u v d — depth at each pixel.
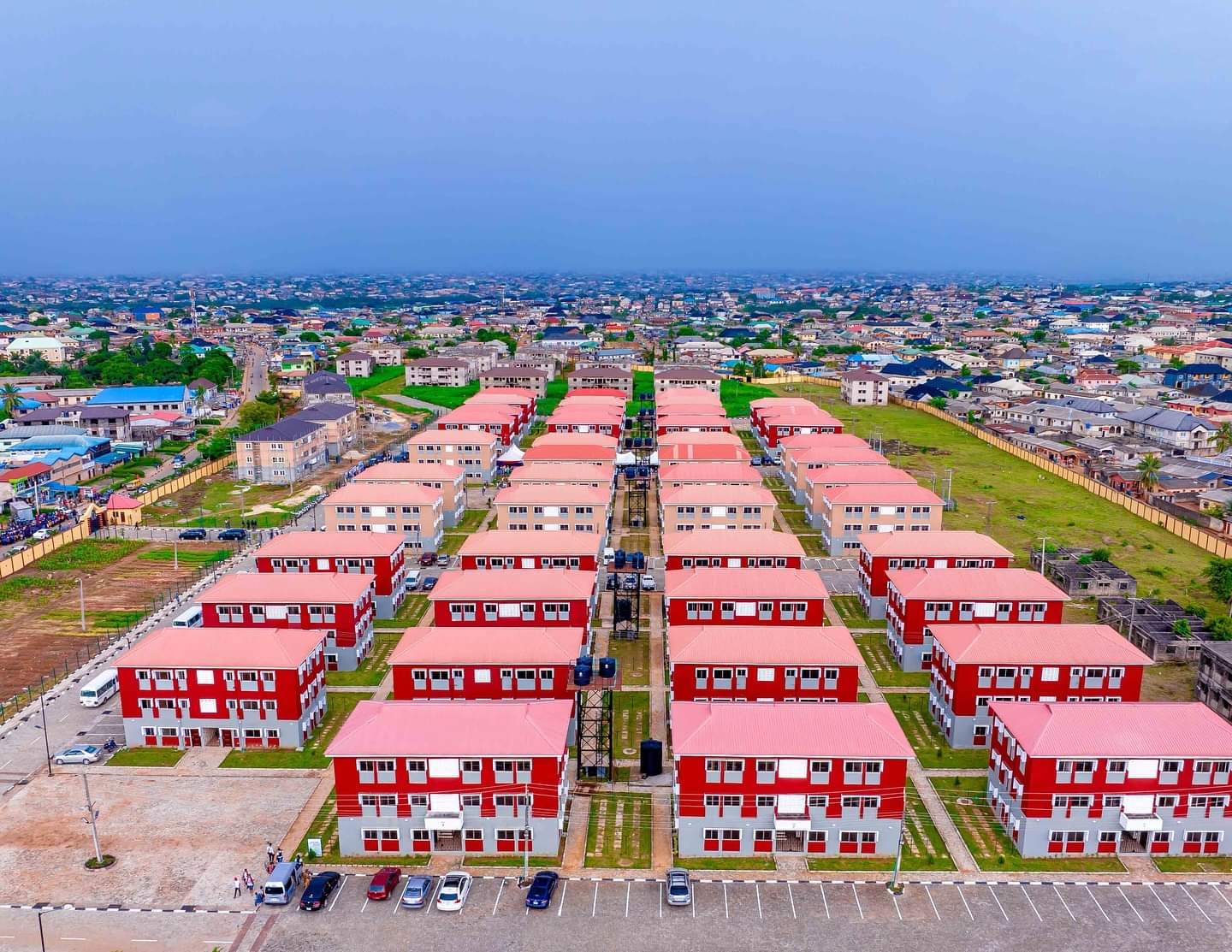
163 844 81.88
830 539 162.75
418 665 98.12
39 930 70.44
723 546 132.00
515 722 81.94
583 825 84.88
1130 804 79.06
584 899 74.50
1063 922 71.50
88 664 119.38
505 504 155.62
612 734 95.25
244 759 96.75
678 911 72.94
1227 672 102.56
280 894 73.81
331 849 81.50
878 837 80.12
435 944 69.12
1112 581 141.25
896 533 136.75
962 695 97.38
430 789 79.81
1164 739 79.38
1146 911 72.88
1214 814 79.56
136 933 70.44
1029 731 80.62
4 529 176.75
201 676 97.94
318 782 92.25
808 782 79.00
